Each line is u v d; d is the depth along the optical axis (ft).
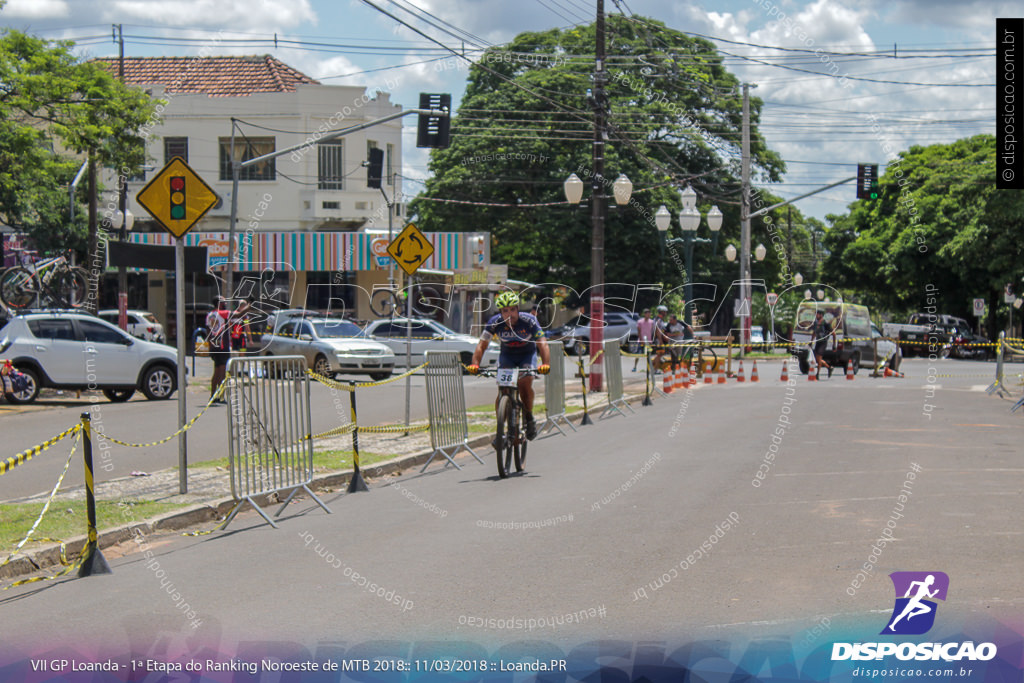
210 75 135.95
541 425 55.16
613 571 22.89
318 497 34.53
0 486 34.99
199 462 40.11
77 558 25.57
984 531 26.35
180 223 33.63
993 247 152.76
